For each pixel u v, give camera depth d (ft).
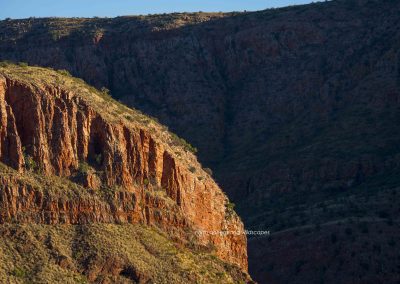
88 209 435.94
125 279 426.10
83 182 439.63
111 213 440.45
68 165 441.68
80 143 446.19
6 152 431.43
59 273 415.44
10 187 424.05
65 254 422.00
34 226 424.05
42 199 428.56
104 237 431.43
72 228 431.43
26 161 433.07
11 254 414.62
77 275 418.92
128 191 447.83
